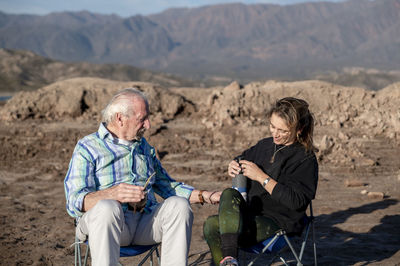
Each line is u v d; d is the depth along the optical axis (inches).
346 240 207.8
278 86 603.8
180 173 364.8
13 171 382.3
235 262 116.6
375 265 172.7
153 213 130.9
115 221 117.3
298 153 133.6
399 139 463.8
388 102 556.7
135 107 129.9
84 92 634.8
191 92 743.7
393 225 229.6
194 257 188.4
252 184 137.8
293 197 127.7
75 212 124.2
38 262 185.2
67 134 505.0
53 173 375.9
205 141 477.7
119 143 131.7
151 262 138.7
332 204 274.2
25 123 568.1
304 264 176.2
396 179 341.1
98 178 130.3
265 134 480.1
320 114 557.9
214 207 274.7
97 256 115.6
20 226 240.2
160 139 478.6
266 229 129.2
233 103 565.6
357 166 377.7
